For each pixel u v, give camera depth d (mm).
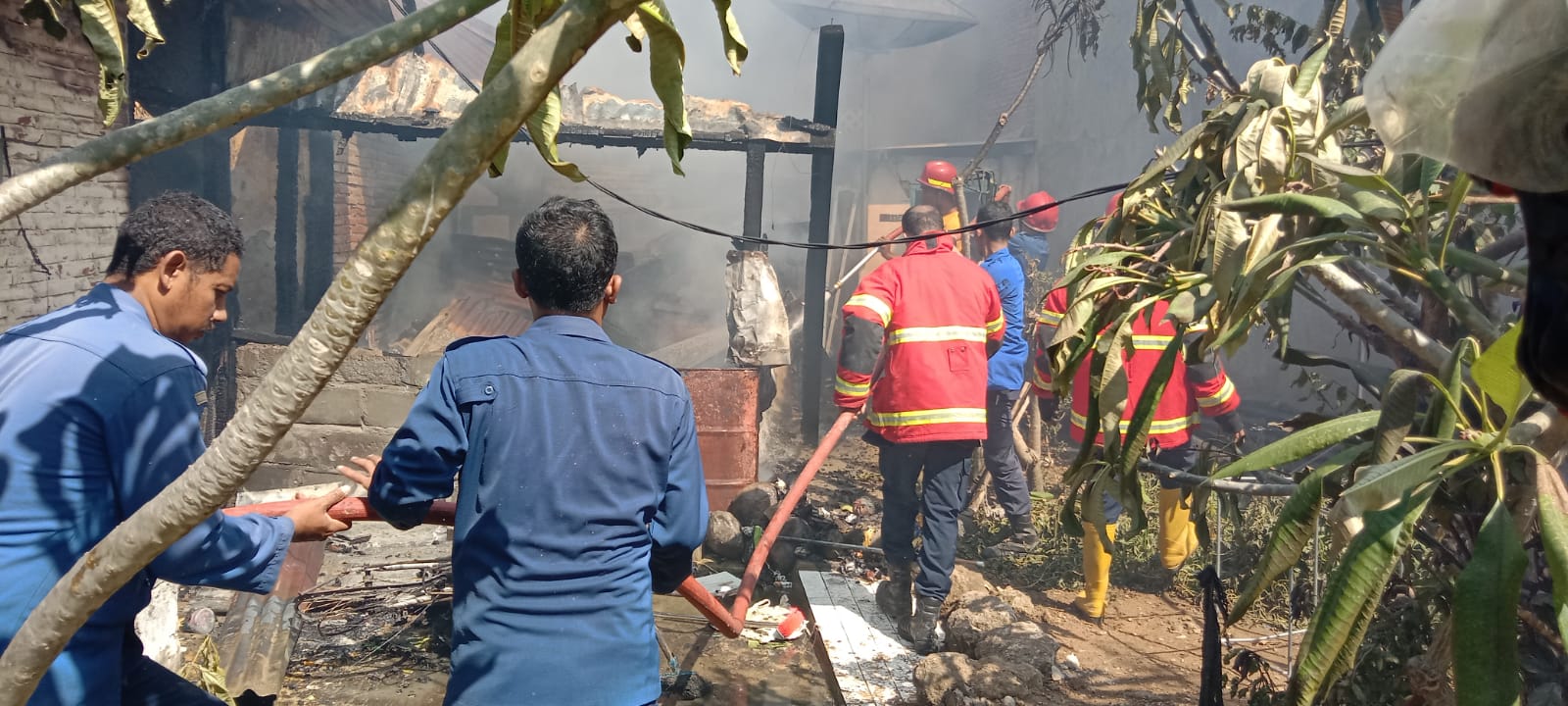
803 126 7312
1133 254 2389
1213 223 2238
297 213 7836
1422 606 2266
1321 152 2121
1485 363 1290
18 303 4309
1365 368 2396
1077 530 2564
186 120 1020
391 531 5332
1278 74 2174
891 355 3924
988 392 5180
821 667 3988
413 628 4152
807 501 5711
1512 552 1220
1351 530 1413
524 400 1812
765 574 4977
